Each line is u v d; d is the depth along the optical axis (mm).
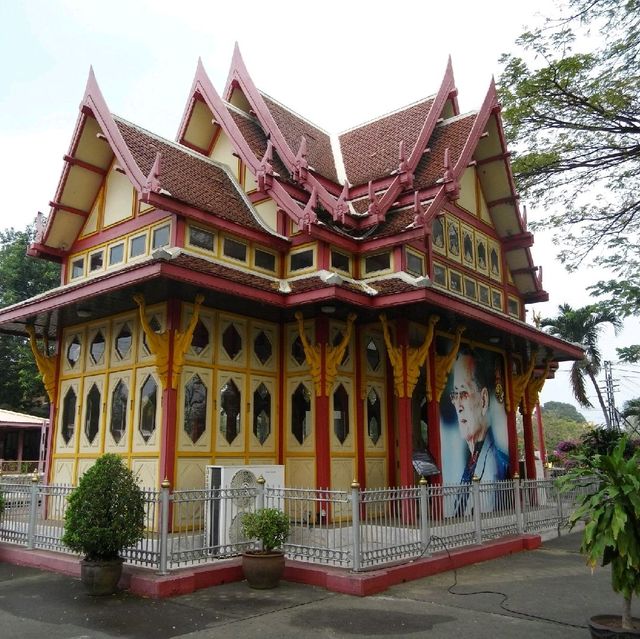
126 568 10141
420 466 14766
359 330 15750
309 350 14273
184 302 13242
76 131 15328
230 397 14000
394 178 16938
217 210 14820
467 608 8992
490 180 20562
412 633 7793
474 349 18719
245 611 8711
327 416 14039
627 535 7066
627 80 14391
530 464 21750
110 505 9648
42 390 47938
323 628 7969
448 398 17047
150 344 12562
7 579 10609
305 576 10375
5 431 48062
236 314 14508
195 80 17859
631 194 16156
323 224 14805
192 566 10344
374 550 10531
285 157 16906
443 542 12125
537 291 22594
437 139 18719
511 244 21547
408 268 15734
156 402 13047
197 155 16781
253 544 11281
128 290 12609
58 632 7758
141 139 15289
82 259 16594
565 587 10305
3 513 13281
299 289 13727
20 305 14781
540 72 14922
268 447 14594
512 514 14578
